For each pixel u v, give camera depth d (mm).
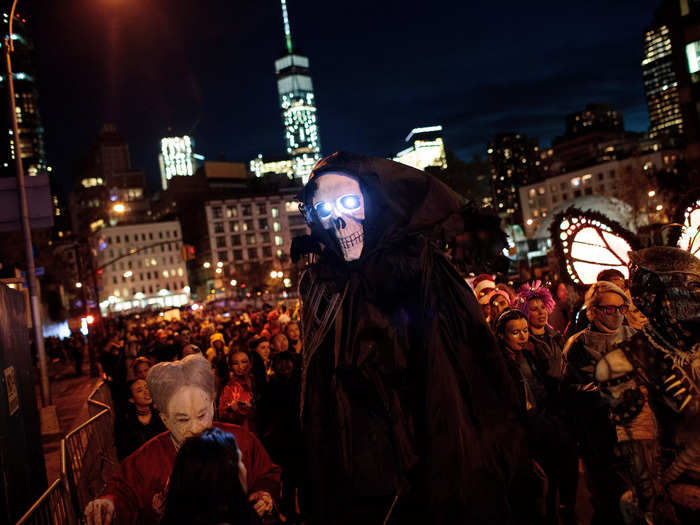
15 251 38906
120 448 5203
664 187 44188
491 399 2986
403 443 2971
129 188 180500
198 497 2082
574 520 4320
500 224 3314
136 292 128625
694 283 3420
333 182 3256
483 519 2797
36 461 5059
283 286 113938
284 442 5336
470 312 3061
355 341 3143
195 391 3158
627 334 3963
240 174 140625
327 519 3096
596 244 6328
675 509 3533
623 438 3621
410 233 3193
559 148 179375
